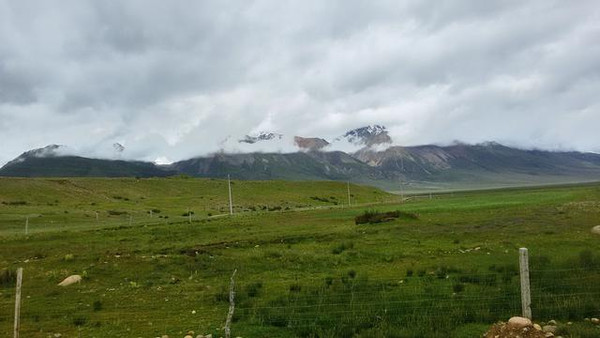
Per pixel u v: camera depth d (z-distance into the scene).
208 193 188.12
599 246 34.72
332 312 18.73
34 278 30.72
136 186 186.25
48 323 20.31
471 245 38.81
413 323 16.88
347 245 41.41
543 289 19.80
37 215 91.88
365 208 112.00
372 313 18.34
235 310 20.25
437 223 58.56
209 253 39.28
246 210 137.12
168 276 30.33
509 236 43.12
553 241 37.91
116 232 61.72
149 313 21.19
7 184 142.88
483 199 110.31
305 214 96.94
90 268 32.06
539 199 93.56
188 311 21.23
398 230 53.47
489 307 18.23
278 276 29.38
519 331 14.74
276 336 17.00
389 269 29.67
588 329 15.12
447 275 25.72
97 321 20.16
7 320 21.09
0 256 45.03
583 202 73.56
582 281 20.77
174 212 121.06
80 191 157.88
